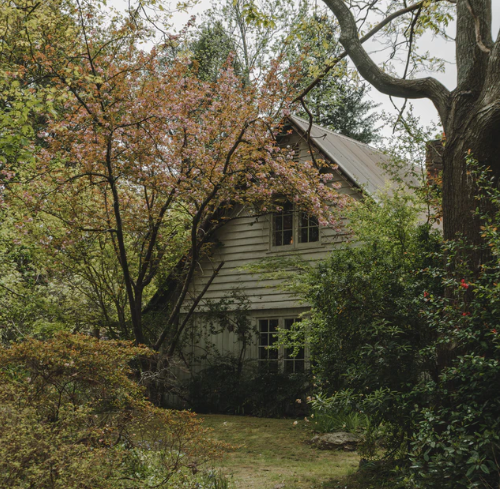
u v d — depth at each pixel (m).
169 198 13.02
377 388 6.68
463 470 5.05
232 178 12.87
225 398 14.55
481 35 6.97
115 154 12.28
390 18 8.74
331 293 7.43
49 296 15.09
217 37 21.59
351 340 7.18
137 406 5.90
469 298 6.13
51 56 11.27
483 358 5.17
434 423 5.50
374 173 15.84
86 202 13.52
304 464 8.12
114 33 11.92
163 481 5.59
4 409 4.87
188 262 14.77
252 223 14.23
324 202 13.12
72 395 5.72
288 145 14.55
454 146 6.76
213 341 15.74
